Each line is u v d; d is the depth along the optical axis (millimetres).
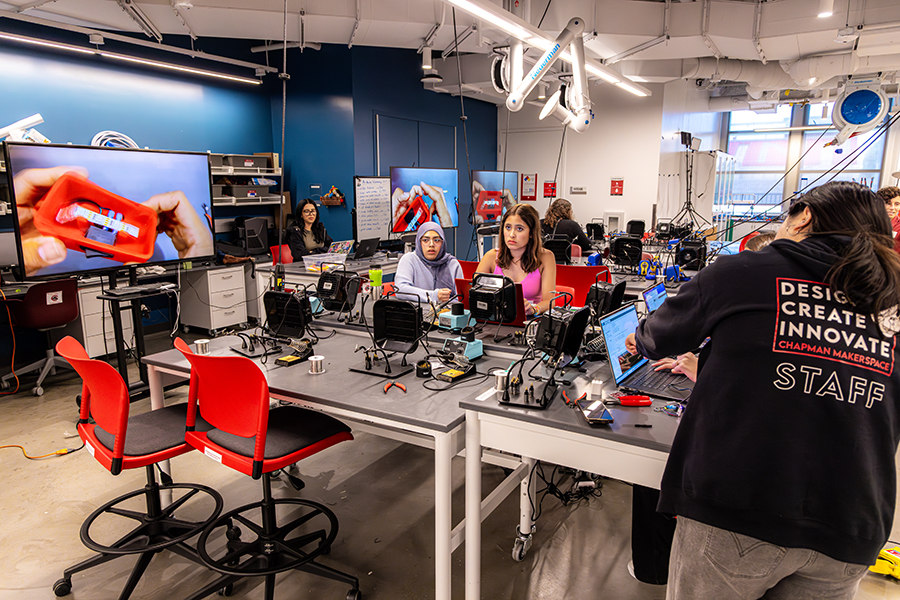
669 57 5379
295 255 5094
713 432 1039
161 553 2070
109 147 3539
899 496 2254
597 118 7973
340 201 6074
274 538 1886
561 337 1666
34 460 2809
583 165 8211
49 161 3254
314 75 6047
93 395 1776
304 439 1753
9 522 2273
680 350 1181
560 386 1738
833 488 958
